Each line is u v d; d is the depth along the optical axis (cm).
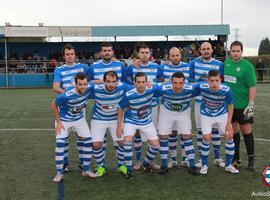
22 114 1307
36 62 2764
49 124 1104
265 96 1827
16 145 838
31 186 566
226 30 2831
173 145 655
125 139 598
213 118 614
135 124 606
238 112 632
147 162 632
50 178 604
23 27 2644
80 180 595
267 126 1032
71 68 634
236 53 618
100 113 609
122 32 2783
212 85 582
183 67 671
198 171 617
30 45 3059
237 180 583
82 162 625
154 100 669
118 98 598
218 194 525
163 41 3070
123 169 618
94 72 647
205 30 2831
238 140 649
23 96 1964
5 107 1498
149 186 561
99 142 609
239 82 625
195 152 765
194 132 981
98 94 594
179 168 653
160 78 682
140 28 2795
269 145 812
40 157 733
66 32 2714
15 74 2691
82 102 586
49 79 2722
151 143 611
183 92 600
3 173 630
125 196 520
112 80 578
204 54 659
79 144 632
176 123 627
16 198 517
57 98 574
